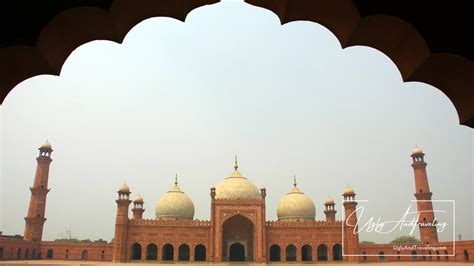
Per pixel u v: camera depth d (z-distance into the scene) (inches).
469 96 155.6
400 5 144.5
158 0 152.2
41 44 143.8
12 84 155.8
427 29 142.9
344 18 154.6
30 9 141.9
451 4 145.4
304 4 155.0
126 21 157.8
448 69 150.6
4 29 139.6
